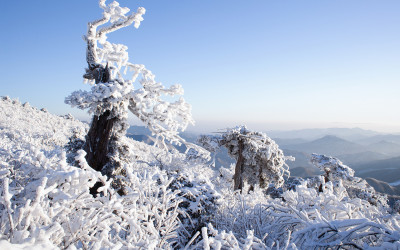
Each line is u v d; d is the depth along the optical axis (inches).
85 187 81.1
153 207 122.0
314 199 184.1
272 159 822.5
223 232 96.4
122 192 241.3
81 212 79.4
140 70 390.0
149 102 286.7
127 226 116.4
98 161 280.4
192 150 779.4
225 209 252.1
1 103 2197.3
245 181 819.4
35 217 67.1
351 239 119.6
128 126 304.0
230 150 839.1
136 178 123.8
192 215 233.8
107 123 288.7
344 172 930.1
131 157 309.6
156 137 315.9
